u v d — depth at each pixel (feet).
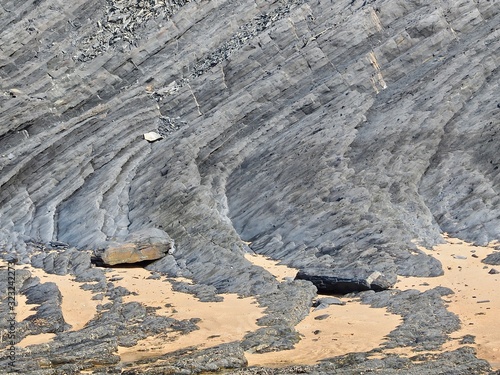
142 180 229.45
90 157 242.78
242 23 282.15
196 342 148.25
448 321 148.36
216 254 192.34
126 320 160.97
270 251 196.13
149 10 289.53
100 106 258.16
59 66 270.67
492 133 217.15
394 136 221.87
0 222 226.38
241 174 227.81
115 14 289.33
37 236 217.77
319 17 270.26
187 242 200.54
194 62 272.92
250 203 214.48
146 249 195.62
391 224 192.03
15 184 236.02
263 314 158.10
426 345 136.98
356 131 228.43
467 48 245.65
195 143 235.81
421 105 231.71
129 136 249.75
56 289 176.86
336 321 155.12
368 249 184.65
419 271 175.83
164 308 167.53
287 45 263.90
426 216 197.77
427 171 214.07
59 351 142.51
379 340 142.51
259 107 247.91
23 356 140.15
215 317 159.63
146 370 130.72
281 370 127.85
